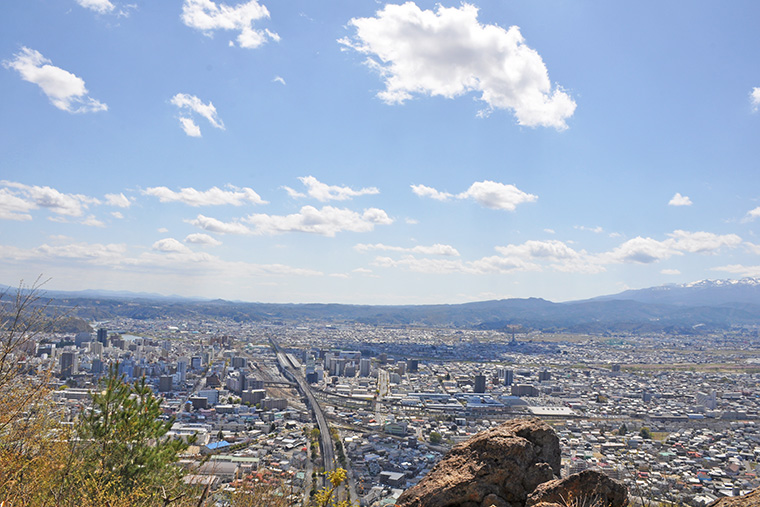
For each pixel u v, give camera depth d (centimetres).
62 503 1260
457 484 1160
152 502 1406
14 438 1217
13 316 1162
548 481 1109
